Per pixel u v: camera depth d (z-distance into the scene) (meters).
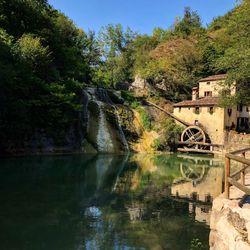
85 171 26.20
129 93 61.75
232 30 35.31
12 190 18.16
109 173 25.94
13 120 32.31
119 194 18.59
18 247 10.42
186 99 63.75
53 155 36.06
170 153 45.78
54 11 60.09
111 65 77.69
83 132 42.84
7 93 31.48
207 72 67.31
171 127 48.19
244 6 32.69
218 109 46.72
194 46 74.12
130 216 14.33
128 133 47.78
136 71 74.75
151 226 13.03
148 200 17.39
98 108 46.16
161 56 73.00
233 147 43.31
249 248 6.75
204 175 26.64
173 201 17.30
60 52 51.75
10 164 27.34
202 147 47.09
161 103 60.03
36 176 22.70
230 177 10.45
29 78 35.66
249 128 50.12
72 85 43.94
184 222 13.62
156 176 25.52
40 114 36.91
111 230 12.42
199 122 48.81
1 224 12.52
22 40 39.84
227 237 7.95
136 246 10.91
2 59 32.81
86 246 10.78
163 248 10.77
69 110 40.41
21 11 48.22
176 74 65.44
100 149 43.09
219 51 67.69
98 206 15.81
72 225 12.80
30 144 35.84
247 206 9.45
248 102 32.94
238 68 29.70
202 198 18.16
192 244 11.13
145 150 46.44
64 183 20.91
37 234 11.66
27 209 14.66
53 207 15.19
